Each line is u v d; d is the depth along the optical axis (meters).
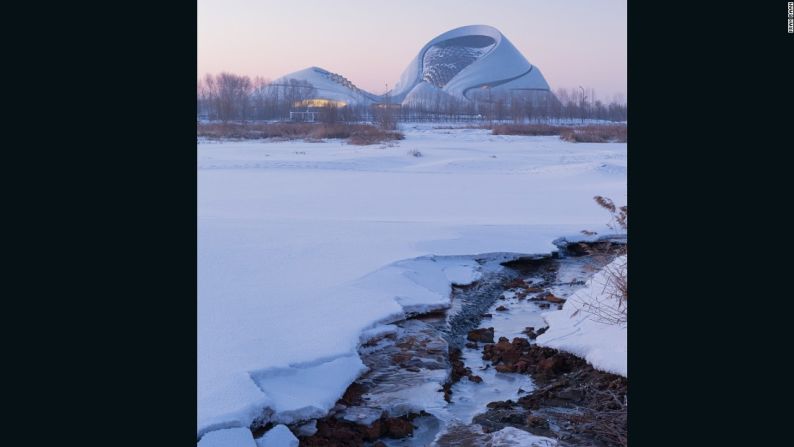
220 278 7.93
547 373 6.18
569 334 6.79
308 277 8.11
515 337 7.21
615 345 6.25
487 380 6.15
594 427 5.10
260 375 5.17
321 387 5.27
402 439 5.01
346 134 43.12
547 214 14.55
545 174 23.45
